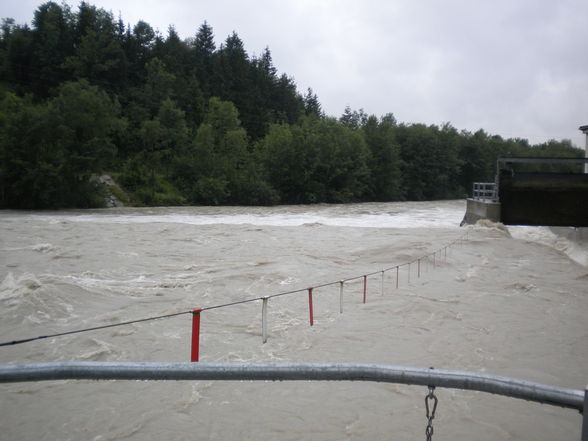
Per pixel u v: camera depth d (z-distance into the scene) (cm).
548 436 548
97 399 634
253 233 2447
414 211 4912
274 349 817
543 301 1164
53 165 4444
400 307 1086
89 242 2069
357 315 1023
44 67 7800
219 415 590
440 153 8838
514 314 1048
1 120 4866
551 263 1672
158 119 6731
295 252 1850
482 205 2684
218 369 223
